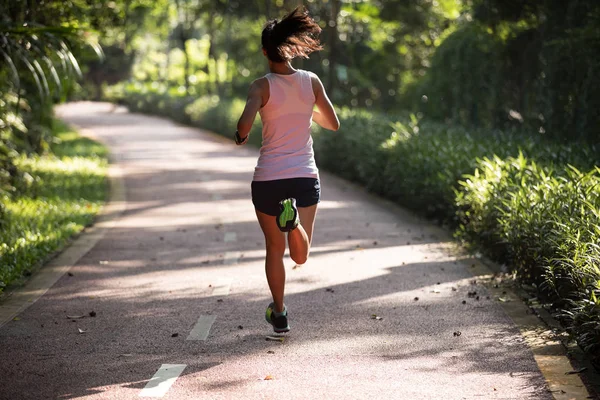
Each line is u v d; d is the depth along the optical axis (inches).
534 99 955.3
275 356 360.8
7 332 400.5
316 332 400.2
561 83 819.4
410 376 332.5
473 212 631.2
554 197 461.4
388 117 1264.8
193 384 323.0
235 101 2365.9
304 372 338.0
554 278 399.5
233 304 459.8
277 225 353.1
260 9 2640.3
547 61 855.7
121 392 313.9
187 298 475.5
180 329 406.6
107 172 1304.1
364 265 569.6
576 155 639.1
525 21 993.5
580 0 828.6
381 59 2126.0
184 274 545.6
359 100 2161.7
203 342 383.6
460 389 316.2
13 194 851.4
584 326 339.0
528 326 406.0
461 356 358.9
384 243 661.3
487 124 1101.7
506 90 1053.2
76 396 309.4
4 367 344.8
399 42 2057.1
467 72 1121.4
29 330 404.5
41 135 1253.7
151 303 463.2
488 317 425.4
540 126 920.9
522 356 357.4
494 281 510.6
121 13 951.6
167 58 4382.4
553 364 344.2
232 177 1226.6
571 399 302.5
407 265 568.1
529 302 452.1
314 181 365.4
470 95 1122.7
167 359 356.5
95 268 563.5
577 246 375.2
